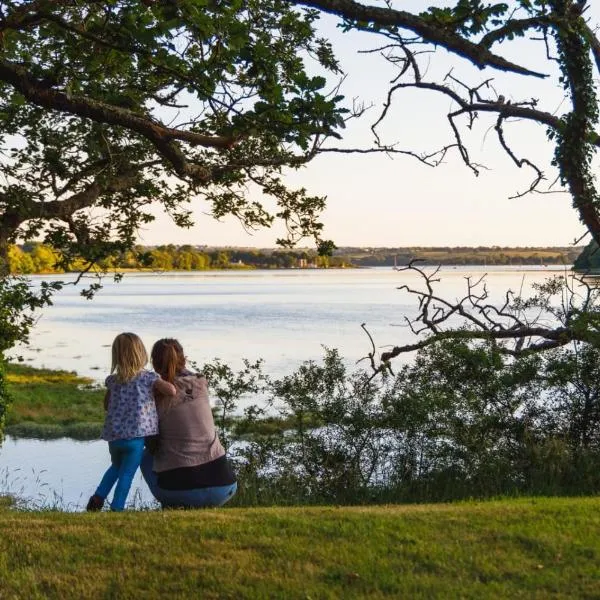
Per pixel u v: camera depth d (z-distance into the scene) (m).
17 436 37.78
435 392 15.29
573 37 17.92
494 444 15.12
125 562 7.87
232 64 9.62
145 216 17.23
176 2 9.10
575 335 16.86
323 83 9.05
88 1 10.08
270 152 12.97
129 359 10.51
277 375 56.56
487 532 8.64
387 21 9.91
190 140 10.45
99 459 32.12
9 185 14.73
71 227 16.56
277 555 8.02
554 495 13.60
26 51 12.46
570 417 15.67
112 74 12.52
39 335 105.06
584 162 19.30
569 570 7.59
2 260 14.66
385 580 7.38
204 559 7.91
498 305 110.69
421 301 19.83
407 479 14.86
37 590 7.29
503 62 10.02
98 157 15.76
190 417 10.55
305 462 15.22
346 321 119.50
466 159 12.84
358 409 15.32
